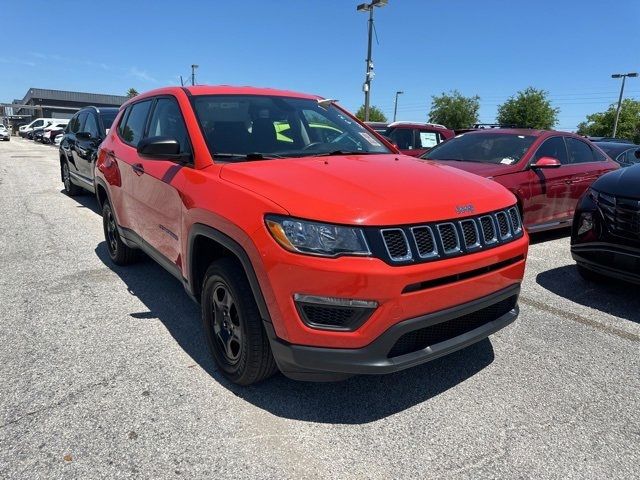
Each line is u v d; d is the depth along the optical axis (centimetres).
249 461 238
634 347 364
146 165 399
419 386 307
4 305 421
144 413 273
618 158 1178
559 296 469
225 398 289
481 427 268
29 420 266
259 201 259
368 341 241
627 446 255
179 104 370
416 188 274
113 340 359
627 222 417
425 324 249
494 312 297
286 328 248
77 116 1001
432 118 6225
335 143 380
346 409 282
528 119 5306
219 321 306
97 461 236
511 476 233
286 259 241
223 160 322
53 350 343
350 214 240
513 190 606
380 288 234
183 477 227
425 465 239
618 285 501
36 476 226
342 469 235
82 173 885
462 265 258
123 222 470
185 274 339
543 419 276
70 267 528
